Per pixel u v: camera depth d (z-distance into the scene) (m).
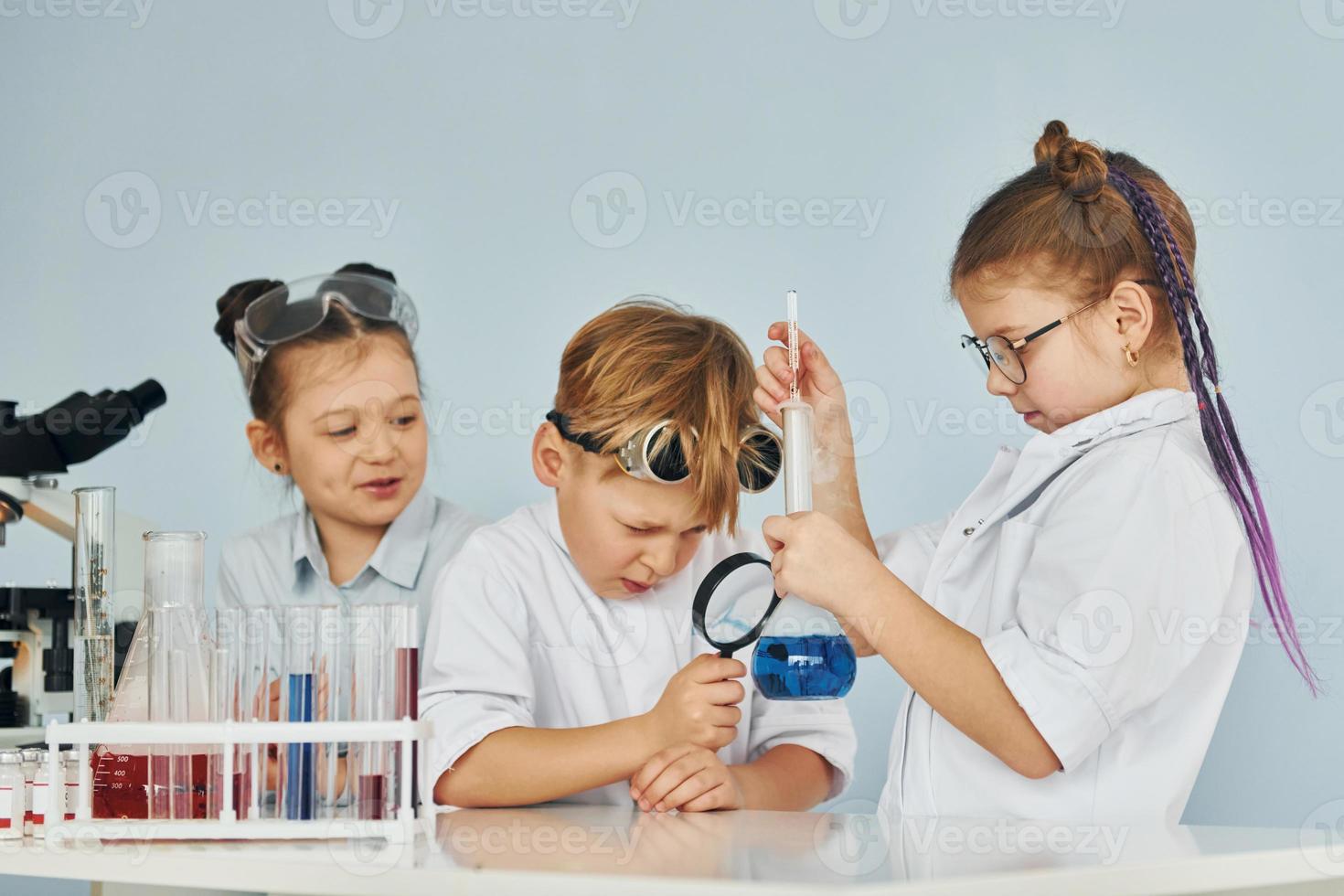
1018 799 1.26
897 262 2.14
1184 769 1.25
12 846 0.91
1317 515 1.94
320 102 2.38
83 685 1.19
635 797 1.25
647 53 2.26
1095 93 2.08
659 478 1.49
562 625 1.61
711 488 1.51
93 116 2.46
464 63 2.33
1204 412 1.39
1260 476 1.95
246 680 0.97
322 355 2.26
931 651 1.16
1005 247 1.42
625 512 1.52
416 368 2.29
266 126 2.40
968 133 2.12
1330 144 1.98
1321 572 1.92
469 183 2.32
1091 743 1.15
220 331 2.37
